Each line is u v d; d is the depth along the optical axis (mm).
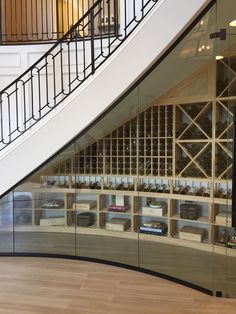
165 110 3740
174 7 3057
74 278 3307
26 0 6168
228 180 3111
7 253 4000
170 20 3078
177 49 3252
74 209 4270
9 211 4320
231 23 2955
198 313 2578
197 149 3596
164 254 3693
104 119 3582
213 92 3377
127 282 3207
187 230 3637
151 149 3865
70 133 3527
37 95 5035
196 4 2977
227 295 2869
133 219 4008
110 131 3863
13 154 3693
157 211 3852
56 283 3176
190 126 3621
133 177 3994
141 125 3871
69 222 4297
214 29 3031
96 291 2992
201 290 2977
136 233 3986
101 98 3385
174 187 3748
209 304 2736
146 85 3459
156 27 3135
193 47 3254
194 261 3486
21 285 3125
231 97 3029
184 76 3477
